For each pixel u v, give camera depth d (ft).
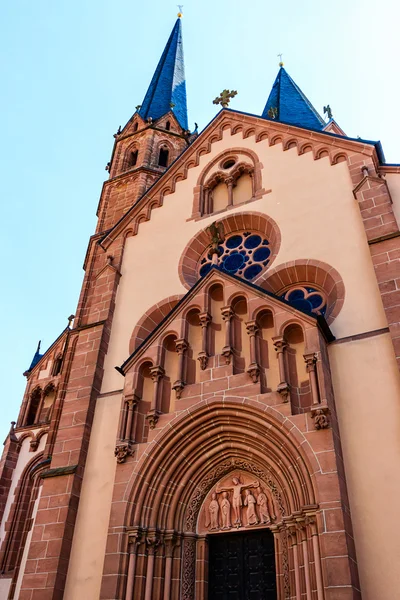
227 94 94.73
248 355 58.80
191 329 63.77
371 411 50.75
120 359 70.59
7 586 103.14
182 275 75.15
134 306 75.61
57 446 64.03
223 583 53.01
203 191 84.64
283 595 48.26
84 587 53.62
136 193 109.29
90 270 98.73
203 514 56.24
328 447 47.73
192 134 133.59
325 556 42.83
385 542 44.14
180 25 188.85
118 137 131.44
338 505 44.55
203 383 57.98
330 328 58.59
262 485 54.70
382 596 42.19
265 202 76.33
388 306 54.85
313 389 50.67
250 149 84.38
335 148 75.05
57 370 136.77
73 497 58.95
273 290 67.92
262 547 53.16
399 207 65.51
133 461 56.70
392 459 47.47
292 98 140.05
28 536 109.40
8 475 118.62
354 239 64.49
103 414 65.67
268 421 52.24
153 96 148.56
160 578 51.90
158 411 58.75
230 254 76.89
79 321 90.99
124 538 52.75
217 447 56.34
